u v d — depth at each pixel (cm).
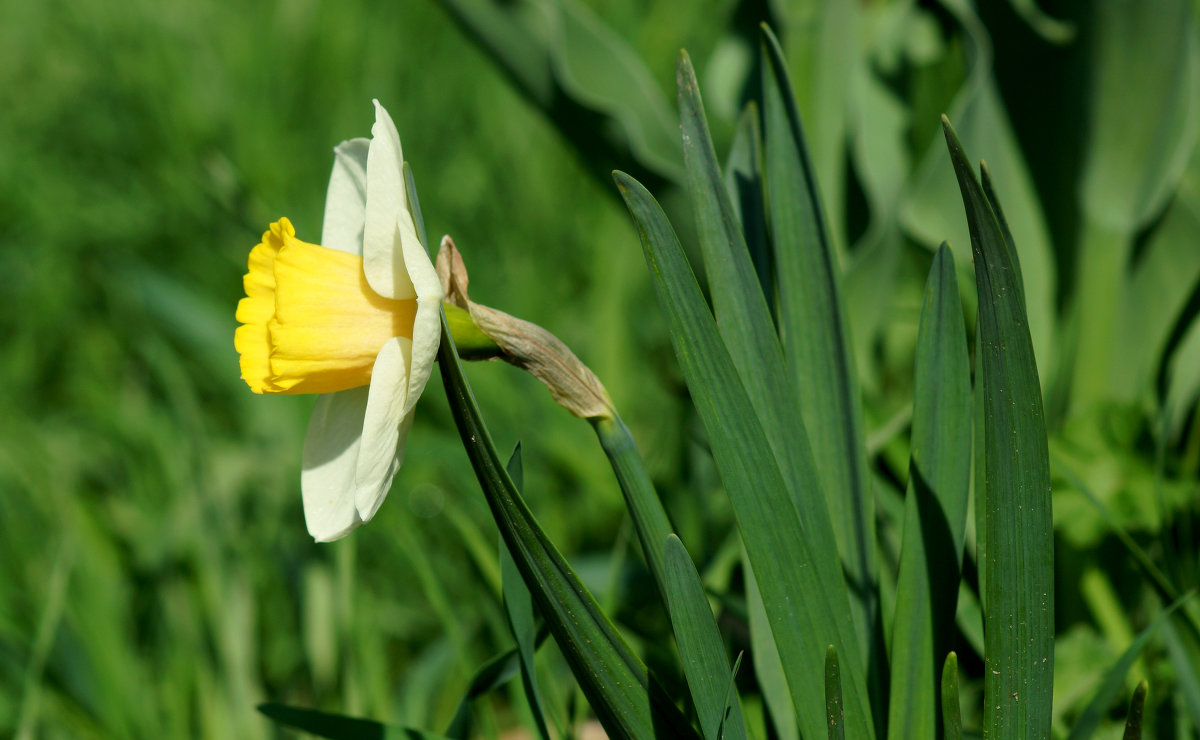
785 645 79
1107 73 95
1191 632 84
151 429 134
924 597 81
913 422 81
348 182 81
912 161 112
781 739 83
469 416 77
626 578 100
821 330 82
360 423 80
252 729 95
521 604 81
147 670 105
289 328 78
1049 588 78
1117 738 88
